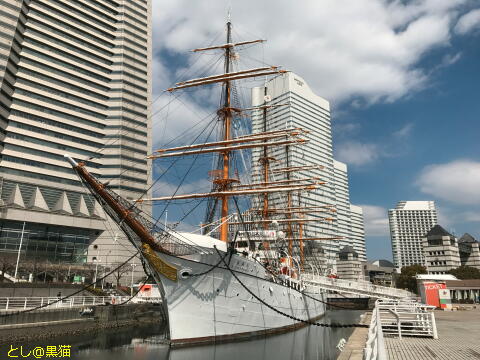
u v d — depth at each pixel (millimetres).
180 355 24406
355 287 54500
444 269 110812
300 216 68812
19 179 93000
